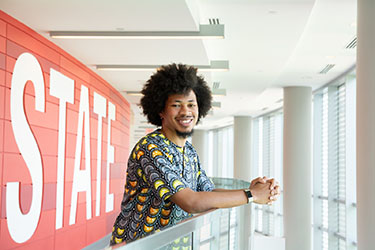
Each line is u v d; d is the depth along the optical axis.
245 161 24.09
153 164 1.88
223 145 32.84
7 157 6.48
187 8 6.18
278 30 8.53
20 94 6.82
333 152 14.82
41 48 7.61
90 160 10.48
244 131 24.20
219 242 2.46
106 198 12.15
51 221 8.05
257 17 7.84
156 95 2.09
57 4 6.09
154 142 1.95
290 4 7.21
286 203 15.34
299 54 11.33
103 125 11.82
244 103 19.38
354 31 9.23
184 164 2.04
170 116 2.05
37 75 7.41
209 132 34.75
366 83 6.38
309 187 15.28
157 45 8.16
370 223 6.28
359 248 6.51
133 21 6.84
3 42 6.41
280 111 21.72
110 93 12.59
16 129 6.71
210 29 7.36
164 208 1.94
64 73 8.68
